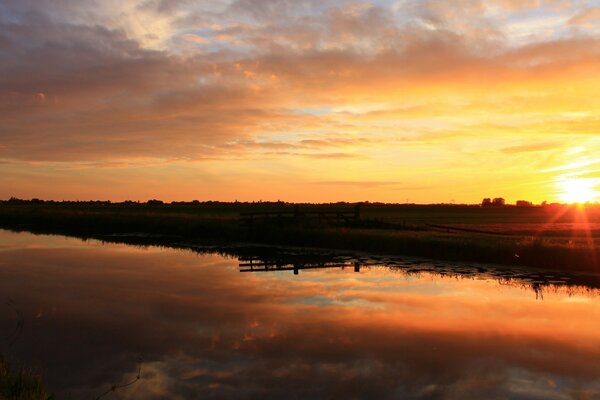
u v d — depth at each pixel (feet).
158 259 93.71
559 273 74.43
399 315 49.90
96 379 33.55
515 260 82.94
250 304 55.01
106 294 60.70
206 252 105.40
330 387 32.22
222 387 32.27
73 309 52.80
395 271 77.71
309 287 64.80
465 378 33.63
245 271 78.84
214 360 37.09
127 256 98.48
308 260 90.68
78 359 37.32
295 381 33.17
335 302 55.88
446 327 45.65
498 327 45.60
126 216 181.68
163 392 31.50
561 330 44.60
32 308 53.26
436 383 32.83
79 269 81.05
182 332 44.11
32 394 26.55
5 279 71.41
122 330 44.80
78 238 139.23
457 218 257.75
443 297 58.34
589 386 32.37
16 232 161.99
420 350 39.19
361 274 75.25
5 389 27.40
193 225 144.77
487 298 57.72
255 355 38.14
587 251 77.05
